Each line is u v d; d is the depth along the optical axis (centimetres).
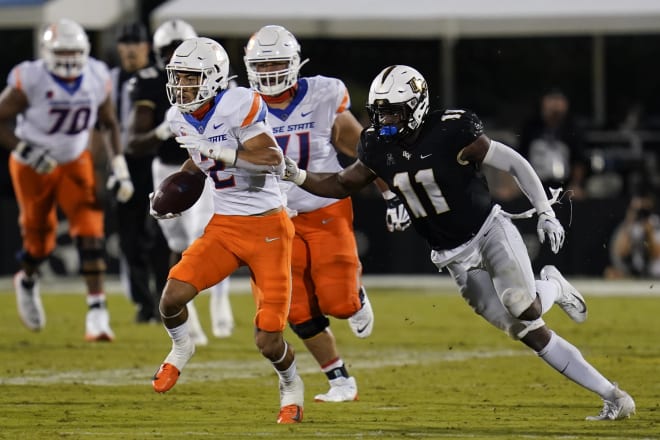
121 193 3794
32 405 2617
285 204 2439
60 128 3738
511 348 3650
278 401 2691
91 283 3803
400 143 2341
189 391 2839
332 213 2634
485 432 2261
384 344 3747
